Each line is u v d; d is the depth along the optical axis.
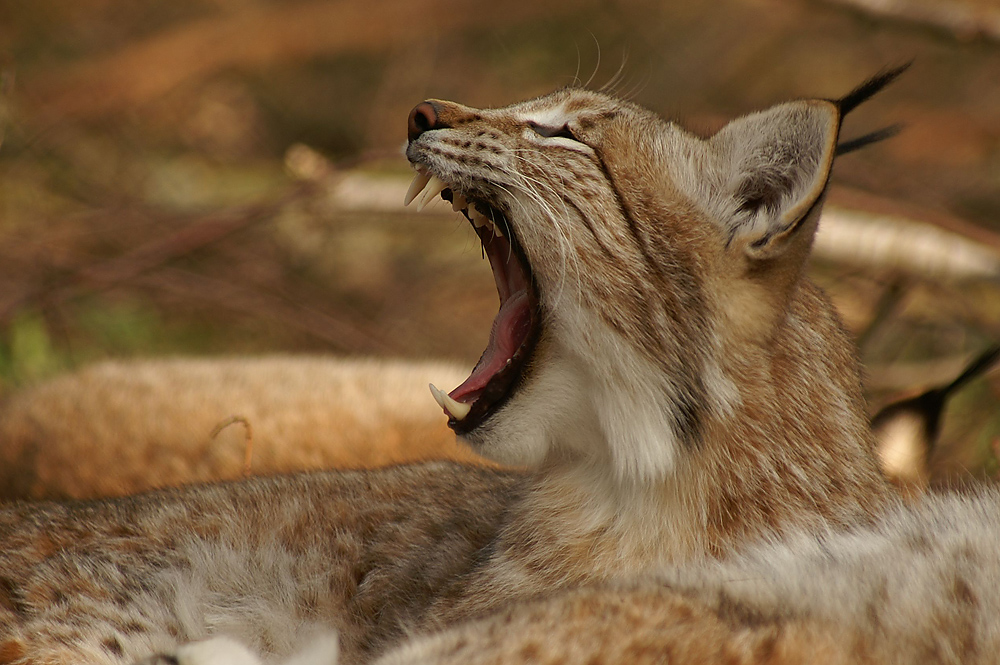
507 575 8.01
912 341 15.67
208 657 6.67
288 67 24.31
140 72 22.34
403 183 18.11
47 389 13.34
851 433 8.16
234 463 11.98
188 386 13.23
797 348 8.08
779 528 7.70
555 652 5.81
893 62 23.67
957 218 15.68
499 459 8.27
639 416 7.90
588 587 6.70
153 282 16.30
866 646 5.73
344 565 8.95
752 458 7.83
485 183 8.44
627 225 8.13
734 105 23.16
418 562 8.71
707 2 26.05
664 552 7.79
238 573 9.02
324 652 6.87
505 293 8.95
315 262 18.83
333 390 13.06
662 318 7.96
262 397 12.86
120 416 12.52
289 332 17.55
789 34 25.11
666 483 7.85
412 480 9.78
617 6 26.19
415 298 18.34
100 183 19.91
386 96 23.81
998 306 16.00
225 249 17.84
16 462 12.30
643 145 8.33
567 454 8.28
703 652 5.68
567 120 8.45
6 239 16.81
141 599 8.83
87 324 16.97
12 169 19.33
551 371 8.19
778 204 7.96
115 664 8.43
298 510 9.40
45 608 8.68
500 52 25.23
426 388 13.31
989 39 16.80
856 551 6.46
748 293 7.89
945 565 6.01
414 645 6.33
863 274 15.71
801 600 6.07
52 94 21.25
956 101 22.53
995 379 12.86
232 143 22.39
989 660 5.60
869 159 20.25
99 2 24.61
